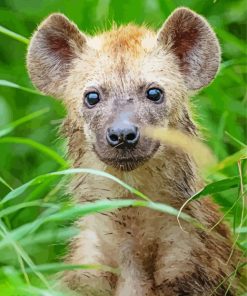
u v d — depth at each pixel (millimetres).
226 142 15039
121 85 12156
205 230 11938
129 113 11930
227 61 15148
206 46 12953
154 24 15234
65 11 16172
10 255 12773
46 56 13227
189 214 12461
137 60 12352
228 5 16422
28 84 16344
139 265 12375
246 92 15227
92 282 12336
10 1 17047
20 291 10492
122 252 12375
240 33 16484
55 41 13156
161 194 12414
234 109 15125
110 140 11695
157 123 12164
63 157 13812
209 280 12266
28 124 16031
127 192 12375
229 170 14125
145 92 12188
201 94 15508
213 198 13539
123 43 12586
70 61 13094
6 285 10594
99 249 12461
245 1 16406
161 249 12359
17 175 15695
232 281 12055
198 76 12969
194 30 12891
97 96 12250
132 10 15594
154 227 12344
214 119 15523
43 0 16719
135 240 12383
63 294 11195
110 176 11203
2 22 16781
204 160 11406
